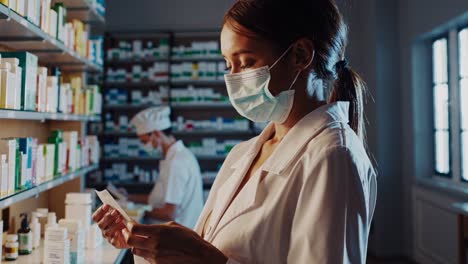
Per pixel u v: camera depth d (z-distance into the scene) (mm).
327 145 865
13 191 1675
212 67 5621
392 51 4949
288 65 947
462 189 3830
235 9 958
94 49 3100
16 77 1678
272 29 910
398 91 4945
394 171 4930
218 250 875
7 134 2217
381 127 4922
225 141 5668
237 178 1089
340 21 1007
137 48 5629
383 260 4758
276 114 1003
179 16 5938
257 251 900
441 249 3877
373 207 924
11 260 1886
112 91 5621
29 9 1791
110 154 5562
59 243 1753
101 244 2262
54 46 2209
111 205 1168
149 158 5566
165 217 3152
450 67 4164
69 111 2525
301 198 854
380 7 4953
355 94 1061
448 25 3949
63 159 2396
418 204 4391
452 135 4164
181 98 5621
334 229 783
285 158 940
